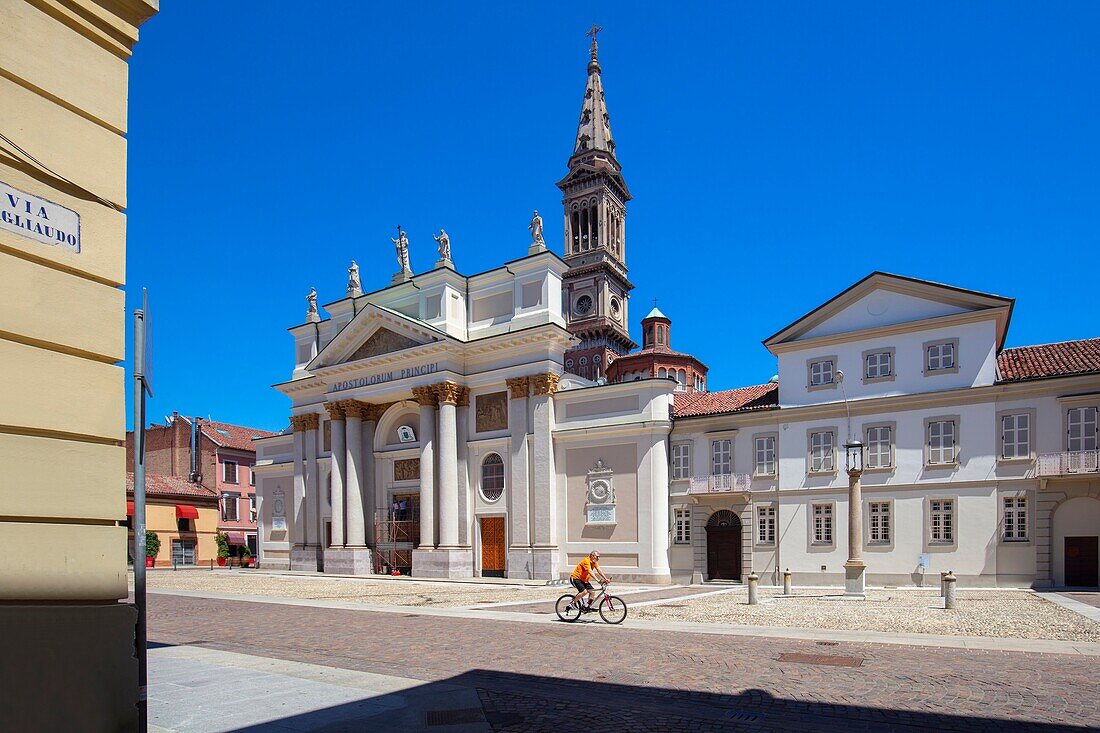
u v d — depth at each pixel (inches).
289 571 1919.3
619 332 3292.3
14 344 219.5
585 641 618.8
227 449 2672.2
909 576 1221.1
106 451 240.7
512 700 402.0
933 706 384.2
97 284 246.1
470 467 1630.2
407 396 1722.4
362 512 1743.4
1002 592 1080.2
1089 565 1111.6
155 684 441.1
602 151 3528.5
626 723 356.5
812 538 1309.1
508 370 1588.3
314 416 1927.9
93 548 232.7
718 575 1403.8
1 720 203.9
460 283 1724.9
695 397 1585.9
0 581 209.0
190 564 2432.3
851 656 529.3
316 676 466.0
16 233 222.7
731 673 473.4
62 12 243.8
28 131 230.2
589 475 1509.6
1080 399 1123.3
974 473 1192.2
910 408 1256.2
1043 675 458.3
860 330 1310.3
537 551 1502.2
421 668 499.8
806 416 1342.3
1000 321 1240.2
